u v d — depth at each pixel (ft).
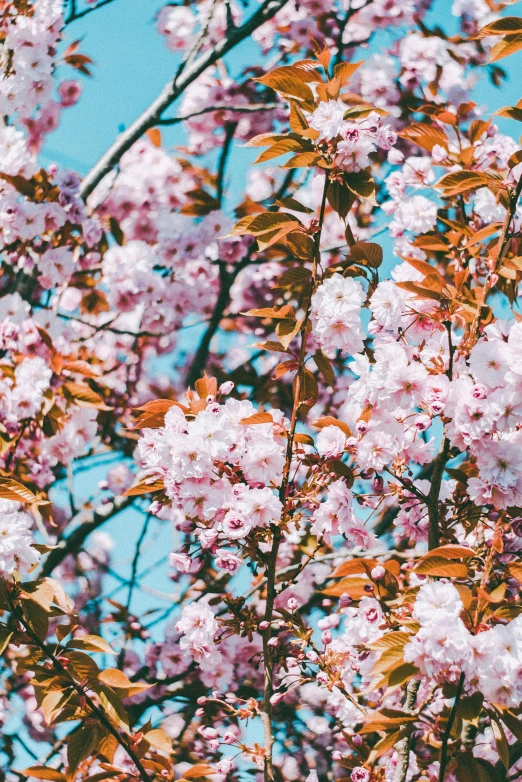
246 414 9.00
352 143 9.06
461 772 8.22
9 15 17.13
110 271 18.35
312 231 9.37
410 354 9.14
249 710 8.70
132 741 8.82
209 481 8.75
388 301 9.12
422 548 13.32
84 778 9.39
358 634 10.45
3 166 16.06
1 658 16.96
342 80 9.39
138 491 9.18
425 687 9.55
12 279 18.38
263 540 8.91
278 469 8.73
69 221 16.74
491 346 8.48
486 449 8.47
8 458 15.47
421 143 12.48
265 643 8.68
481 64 19.58
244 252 19.83
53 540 16.40
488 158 12.84
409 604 8.43
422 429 8.54
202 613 8.96
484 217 11.71
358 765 9.32
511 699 7.60
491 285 9.07
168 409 9.30
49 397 14.40
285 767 15.33
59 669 8.62
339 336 9.07
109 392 19.04
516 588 9.28
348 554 12.90
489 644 7.37
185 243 19.40
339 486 8.94
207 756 14.40
